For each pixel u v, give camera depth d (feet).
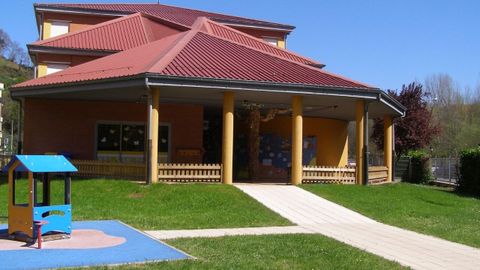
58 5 103.35
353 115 91.40
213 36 80.53
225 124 62.03
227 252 31.58
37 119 77.46
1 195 54.44
